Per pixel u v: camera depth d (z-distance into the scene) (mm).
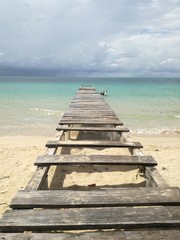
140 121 13805
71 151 6883
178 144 8758
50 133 10414
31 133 10375
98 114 8781
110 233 2111
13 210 2465
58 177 5008
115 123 7180
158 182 3221
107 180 4852
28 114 15414
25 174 5387
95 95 16141
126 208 2506
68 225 2199
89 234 2098
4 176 5262
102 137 8891
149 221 2260
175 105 21766
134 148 4887
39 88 47688
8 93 34250
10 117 14266
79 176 5055
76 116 8328
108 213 2406
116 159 4062
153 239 2020
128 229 2264
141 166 4121
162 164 6203
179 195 2799
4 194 4363
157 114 16359
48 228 2191
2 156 6758
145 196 2768
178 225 2250
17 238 2025
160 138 9828
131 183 4707
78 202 2617
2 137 9570
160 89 51062
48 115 15086
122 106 20578
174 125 12773
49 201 2625
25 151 7285
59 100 24750
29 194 2777
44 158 4078
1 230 2174
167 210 2471
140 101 25141
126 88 52438
